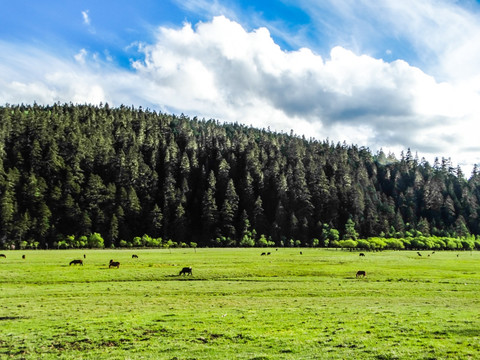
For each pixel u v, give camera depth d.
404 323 21.92
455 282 43.78
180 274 49.28
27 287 37.69
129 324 21.98
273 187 198.75
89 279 44.31
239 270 53.16
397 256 98.44
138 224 167.75
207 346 17.70
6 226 136.12
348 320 22.98
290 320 23.12
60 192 161.75
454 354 15.77
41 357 16.25
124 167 193.50
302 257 85.50
